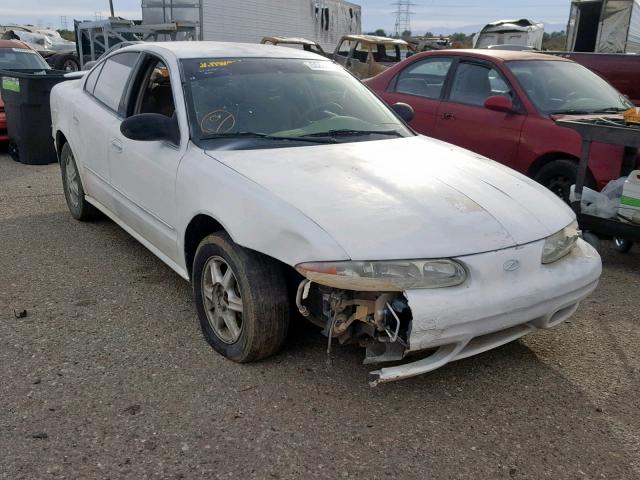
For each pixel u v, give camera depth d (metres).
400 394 3.07
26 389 3.00
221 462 2.55
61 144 5.70
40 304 3.94
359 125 4.09
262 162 3.36
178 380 3.12
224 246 3.16
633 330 3.87
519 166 5.96
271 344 3.16
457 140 6.49
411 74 7.20
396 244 2.73
